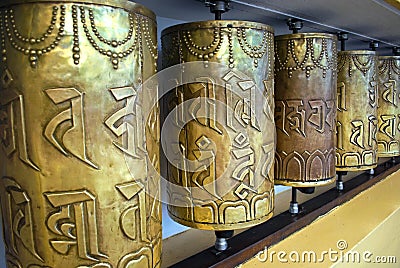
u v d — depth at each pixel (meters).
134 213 0.39
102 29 0.35
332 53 0.70
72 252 0.36
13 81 0.35
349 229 0.81
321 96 0.69
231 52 0.50
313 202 0.88
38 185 0.35
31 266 0.37
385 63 1.04
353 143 0.87
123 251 0.38
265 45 0.53
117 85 0.36
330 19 0.78
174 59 0.53
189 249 0.68
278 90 0.70
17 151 0.36
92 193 0.36
